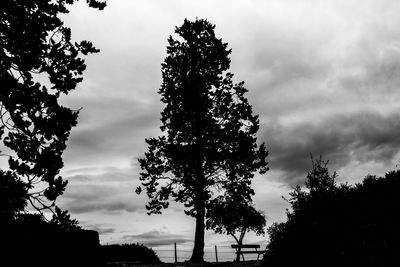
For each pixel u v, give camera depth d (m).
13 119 10.34
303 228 8.71
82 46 11.43
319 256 8.15
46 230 7.96
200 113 26.19
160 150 26.69
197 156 25.42
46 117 10.55
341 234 8.04
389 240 7.33
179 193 25.58
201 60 27.53
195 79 26.70
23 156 10.18
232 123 27.03
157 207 26.33
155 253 24.23
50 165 10.07
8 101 10.27
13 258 7.11
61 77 11.16
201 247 24.59
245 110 27.25
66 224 8.90
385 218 7.68
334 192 9.02
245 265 16.44
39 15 10.83
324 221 8.41
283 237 9.10
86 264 7.96
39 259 7.35
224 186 26.91
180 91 26.84
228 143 26.41
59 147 10.51
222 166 26.53
